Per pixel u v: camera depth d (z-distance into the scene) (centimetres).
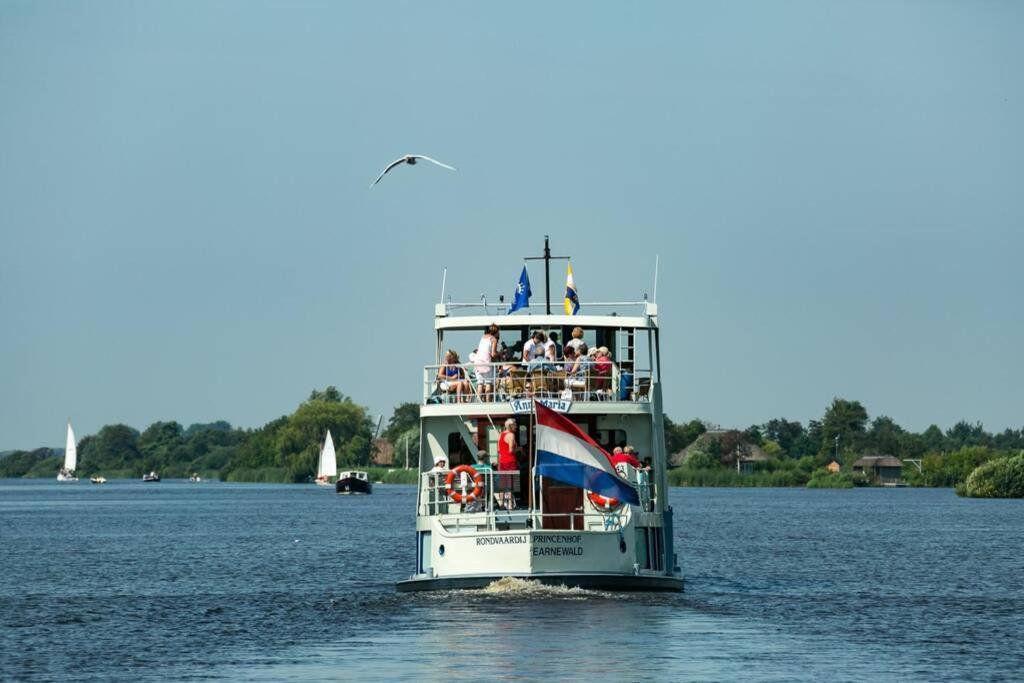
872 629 10838
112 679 8844
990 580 15488
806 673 8738
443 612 10881
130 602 13525
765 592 13850
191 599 13700
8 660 9694
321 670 8906
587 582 11206
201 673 8975
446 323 11975
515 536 11050
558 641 9669
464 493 11319
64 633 11150
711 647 9612
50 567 18312
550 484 11450
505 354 11975
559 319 11900
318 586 14988
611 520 11338
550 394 11475
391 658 9212
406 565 18162
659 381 12188
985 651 9712
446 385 11706
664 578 11875
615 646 9525
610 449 11875
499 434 11488
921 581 15362
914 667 9012
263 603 13138
